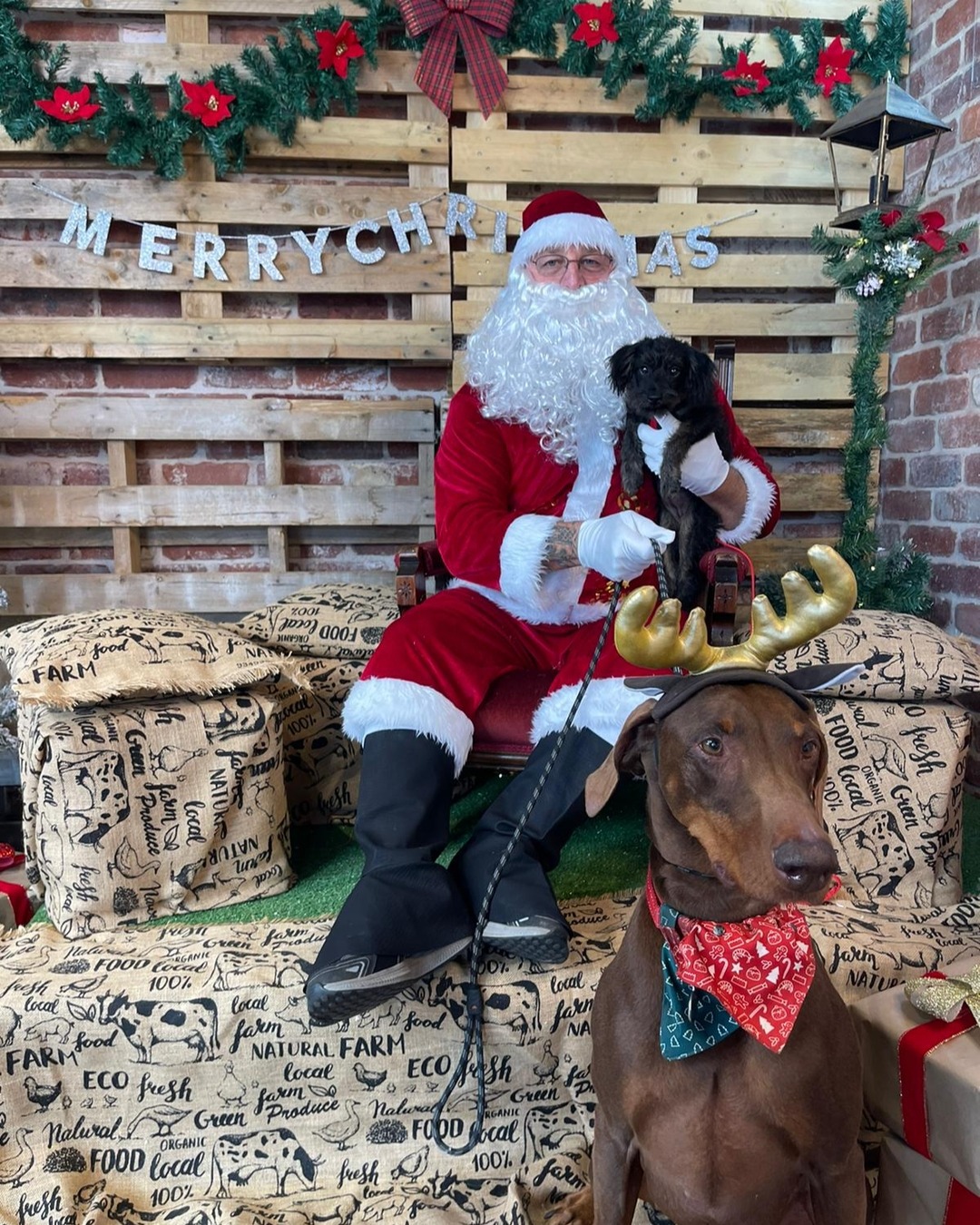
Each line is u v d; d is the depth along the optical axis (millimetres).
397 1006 1403
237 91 2658
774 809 857
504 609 1868
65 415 2824
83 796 1728
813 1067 1003
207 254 2787
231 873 1854
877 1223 1270
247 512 2916
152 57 2689
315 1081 1421
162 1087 1416
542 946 1361
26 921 1880
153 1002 1396
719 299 3064
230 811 1841
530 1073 1429
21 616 2914
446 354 2912
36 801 1798
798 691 995
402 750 1564
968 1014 1184
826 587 1030
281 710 1938
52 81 2674
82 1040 1396
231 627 2385
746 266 2953
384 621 2275
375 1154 1436
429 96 2746
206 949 1517
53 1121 1420
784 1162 1031
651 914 1082
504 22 2699
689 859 990
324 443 3020
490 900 1372
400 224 2824
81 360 2900
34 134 2664
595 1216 1135
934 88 2730
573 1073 1433
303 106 2688
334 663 2229
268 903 1861
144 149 2676
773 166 2914
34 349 2791
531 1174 1422
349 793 2236
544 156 2842
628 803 2232
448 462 1860
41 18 2727
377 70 2775
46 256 2762
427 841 1513
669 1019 1008
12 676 2195
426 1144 1439
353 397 3006
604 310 1833
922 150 2795
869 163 2932
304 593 2508
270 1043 1403
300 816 2240
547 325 1817
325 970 1255
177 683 1817
